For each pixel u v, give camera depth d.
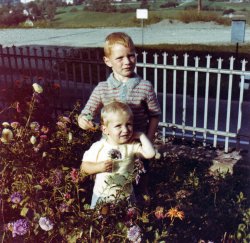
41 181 2.42
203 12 24.84
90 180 3.03
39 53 14.41
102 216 2.20
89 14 30.92
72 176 2.38
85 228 2.16
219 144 5.05
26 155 2.67
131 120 2.39
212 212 3.23
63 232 2.15
